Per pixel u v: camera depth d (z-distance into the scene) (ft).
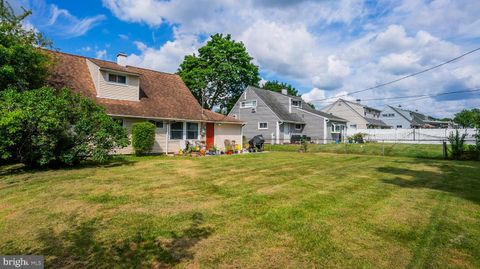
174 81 70.44
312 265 9.93
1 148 27.43
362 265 9.98
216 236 12.42
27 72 38.45
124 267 9.71
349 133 124.57
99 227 13.37
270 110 102.32
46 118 27.99
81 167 32.96
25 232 12.71
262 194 20.35
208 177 27.40
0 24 38.01
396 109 168.55
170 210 16.17
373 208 16.99
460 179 27.86
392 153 60.03
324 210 16.43
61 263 9.95
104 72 49.80
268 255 10.65
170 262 10.07
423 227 13.84
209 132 65.57
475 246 11.68
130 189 21.49
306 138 102.83
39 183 23.29
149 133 48.60
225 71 111.24
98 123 33.78
